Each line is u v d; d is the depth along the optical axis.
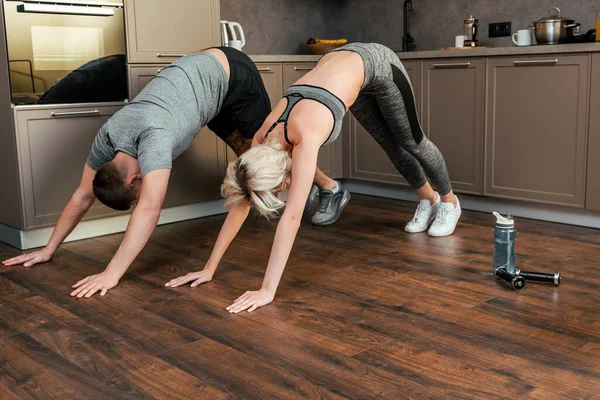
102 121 3.54
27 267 3.03
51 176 3.40
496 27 4.39
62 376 1.93
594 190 3.52
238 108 3.19
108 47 3.52
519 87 3.74
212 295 2.60
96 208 3.58
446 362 1.97
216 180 4.04
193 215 4.02
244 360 2.01
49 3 3.28
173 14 3.73
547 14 4.14
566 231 3.54
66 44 3.37
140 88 3.66
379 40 5.10
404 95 2.89
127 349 2.11
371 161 4.56
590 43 3.40
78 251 3.31
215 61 3.05
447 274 2.80
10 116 3.27
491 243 3.28
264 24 4.89
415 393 1.78
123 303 2.53
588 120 3.49
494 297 2.52
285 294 2.59
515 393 1.77
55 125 3.38
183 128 2.80
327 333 2.20
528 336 2.15
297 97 2.36
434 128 4.19
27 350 2.12
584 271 2.82
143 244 2.71
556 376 1.86
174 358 2.03
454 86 4.05
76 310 2.47
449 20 4.64
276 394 1.79
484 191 4.00
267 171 2.17
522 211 3.91
